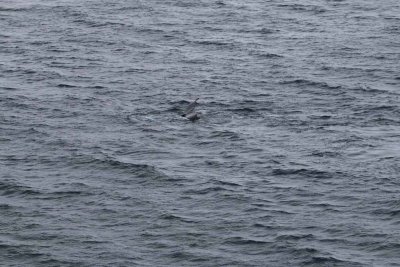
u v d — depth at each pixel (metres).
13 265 181.00
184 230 192.38
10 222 196.00
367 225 193.00
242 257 182.62
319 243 186.62
